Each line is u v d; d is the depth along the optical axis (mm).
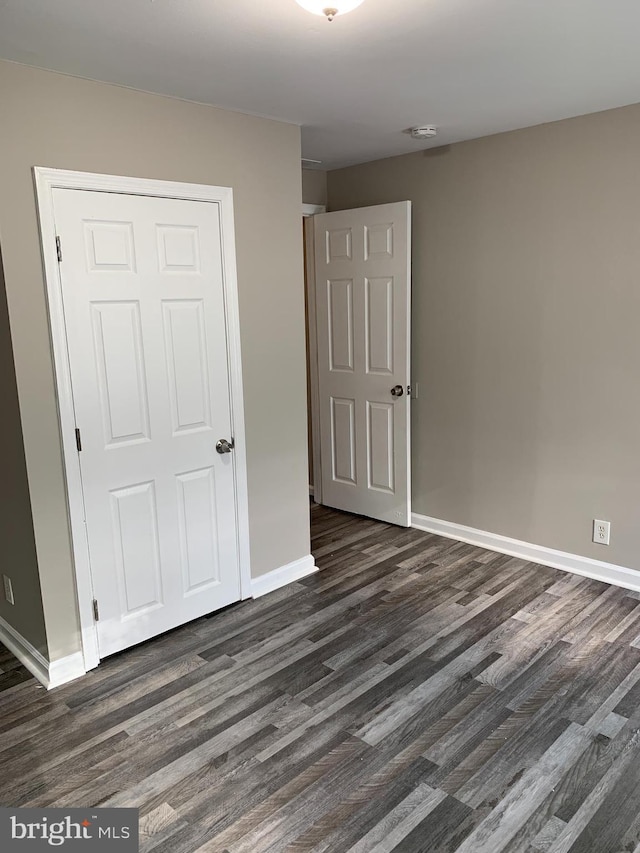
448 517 4137
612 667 2670
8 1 1809
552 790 2029
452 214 3760
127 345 2701
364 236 4066
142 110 2643
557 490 3562
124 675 2709
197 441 3018
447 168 3732
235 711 2453
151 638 2988
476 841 1849
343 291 4266
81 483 2623
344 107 2930
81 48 2160
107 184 2555
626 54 2330
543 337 3480
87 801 2029
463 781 2074
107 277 2602
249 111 2971
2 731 2369
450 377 3947
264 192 3141
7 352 2412
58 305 2461
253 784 2082
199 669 2740
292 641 2941
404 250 3879
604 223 3166
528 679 2602
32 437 2465
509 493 3785
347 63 2363
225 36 2090
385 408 4203
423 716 2396
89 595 2711
